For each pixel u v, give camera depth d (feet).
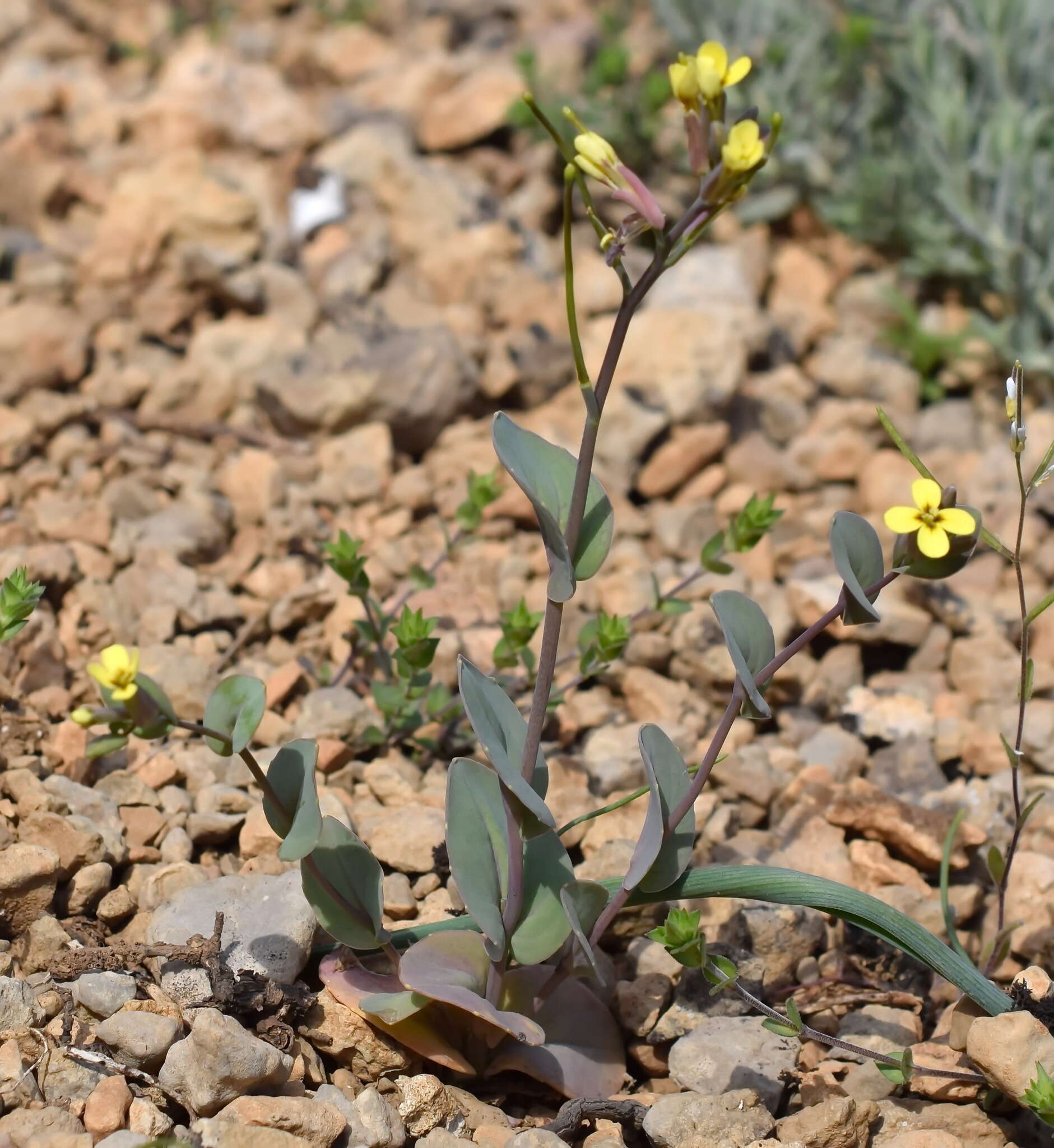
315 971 1.72
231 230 2.30
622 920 1.75
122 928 1.75
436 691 1.88
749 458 2.18
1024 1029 1.64
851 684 2.01
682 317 2.21
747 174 1.55
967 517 1.60
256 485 2.08
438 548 2.09
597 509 1.63
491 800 1.67
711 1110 1.65
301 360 2.16
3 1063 1.63
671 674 2.00
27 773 1.78
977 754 1.94
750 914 1.76
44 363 2.14
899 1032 1.74
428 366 2.16
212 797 1.82
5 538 1.99
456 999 1.62
